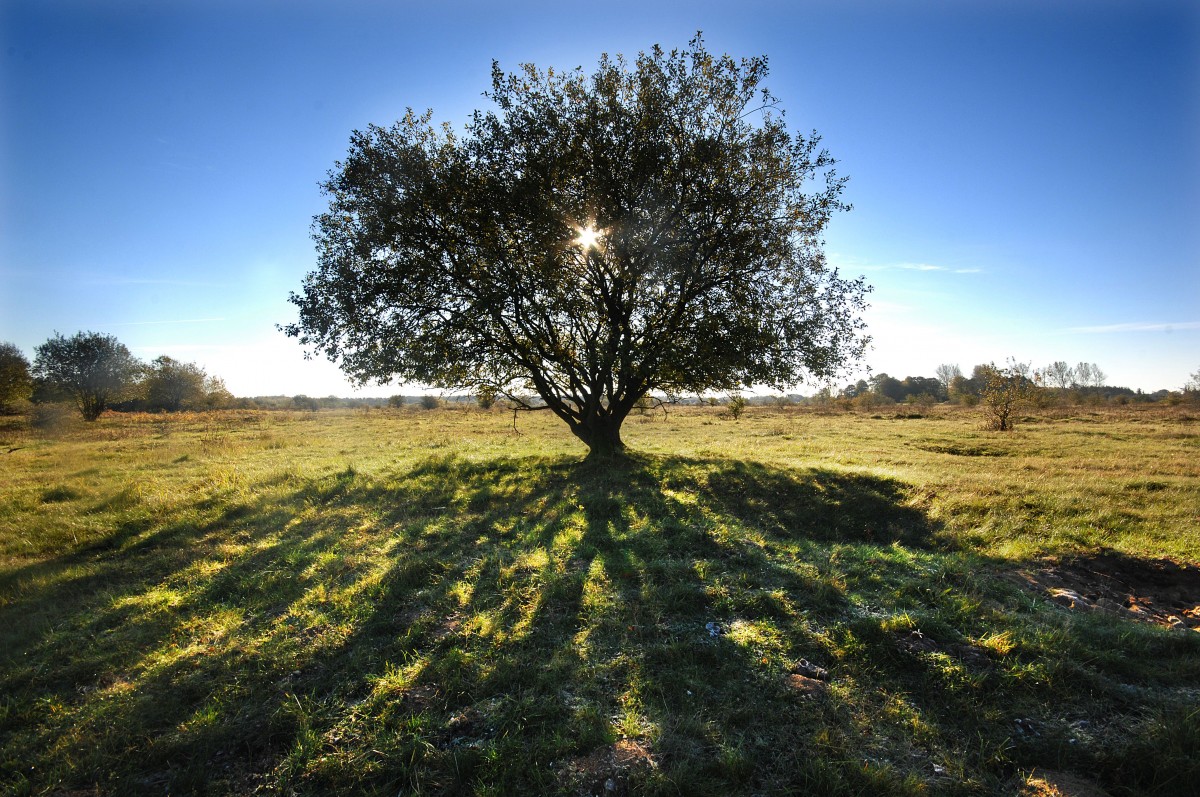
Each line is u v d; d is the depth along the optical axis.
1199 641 5.11
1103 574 7.65
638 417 42.88
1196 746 3.72
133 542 8.86
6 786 3.49
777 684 4.37
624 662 4.72
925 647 4.83
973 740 3.85
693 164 13.47
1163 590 7.32
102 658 5.01
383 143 13.91
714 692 4.31
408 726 3.91
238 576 7.10
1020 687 4.41
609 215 13.23
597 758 3.59
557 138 13.63
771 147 14.26
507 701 4.20
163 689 4.49
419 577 6.77
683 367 13.91
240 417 43.97
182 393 55.81
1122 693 4.36
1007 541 9.16
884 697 4.26
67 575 7.38
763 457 18.16
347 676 4.63
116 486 13.50
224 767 3.64
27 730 4.05
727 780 3.43
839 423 36.66
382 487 12.44
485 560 7.29
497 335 15.28
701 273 14.65
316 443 24.05
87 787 3.50
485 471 14.76
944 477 13.95
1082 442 23.61
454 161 14.05
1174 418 38.59
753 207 14.16
